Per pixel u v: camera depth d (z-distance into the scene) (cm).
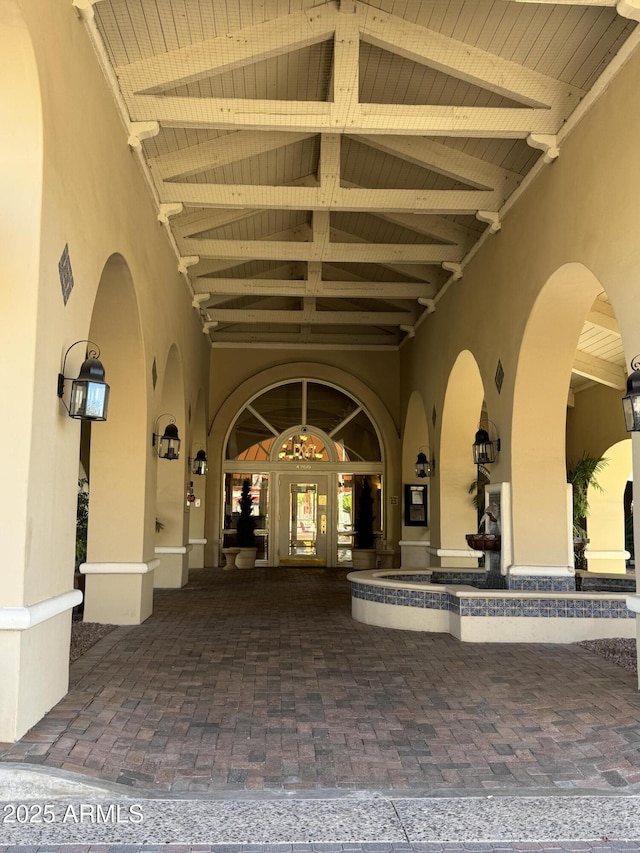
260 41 593
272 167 866
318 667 574
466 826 314
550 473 750
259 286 1089
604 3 475
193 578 1239
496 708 469
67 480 452
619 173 518
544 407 746
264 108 616
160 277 794
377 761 388
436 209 787
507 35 584
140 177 672
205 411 1372
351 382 1495
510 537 753
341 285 1094
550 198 651
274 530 1506
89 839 297
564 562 745
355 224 1055
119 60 579
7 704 375
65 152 430
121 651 609
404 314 1286
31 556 388
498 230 804
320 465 1520
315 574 1333
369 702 483
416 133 635
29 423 380
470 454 1091
